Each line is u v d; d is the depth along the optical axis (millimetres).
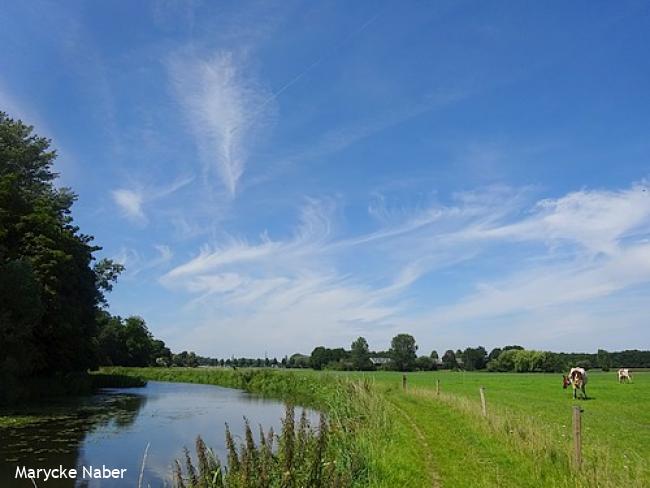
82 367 56312
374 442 16047
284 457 7961
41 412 33625
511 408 30922
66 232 49844
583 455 14523
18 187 49781
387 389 44438
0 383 36031
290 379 61375
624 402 37438
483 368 159000
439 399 33156
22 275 37250
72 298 50406
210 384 76250
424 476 13609
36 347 45031
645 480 12211
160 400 45062
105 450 21312
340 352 160125
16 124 54625
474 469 14398
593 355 152250
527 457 15008
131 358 127312
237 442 22922
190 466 7438
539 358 139500
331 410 24438
